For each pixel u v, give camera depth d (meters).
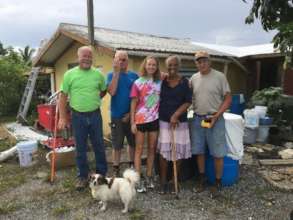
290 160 6.00
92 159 6.14
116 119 4.85
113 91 4.67
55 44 9.66
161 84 4.42
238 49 12.77
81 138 4.58
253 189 4.68
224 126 4.44
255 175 5.27
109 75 4.84
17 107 14.41
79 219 3.83
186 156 4.51
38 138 8.51
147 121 4.37
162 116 4.42
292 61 5.66
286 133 8.04
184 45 10.61
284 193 4.54
